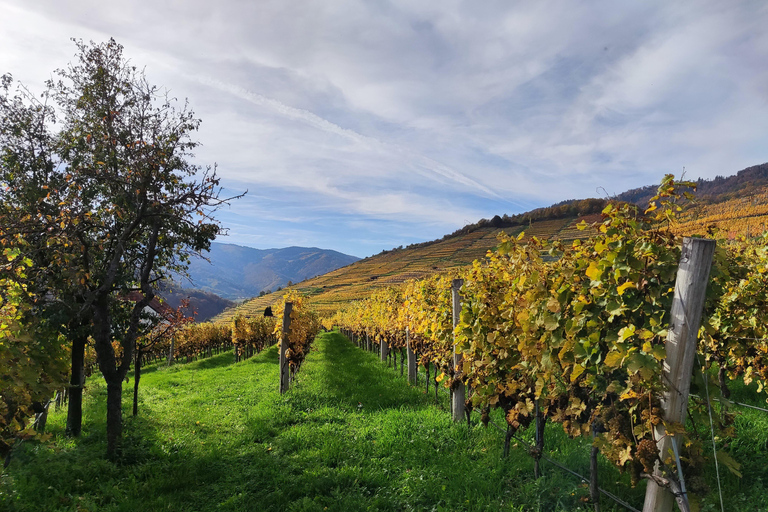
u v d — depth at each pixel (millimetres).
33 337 4934
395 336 12969
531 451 4242
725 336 5625
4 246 5164
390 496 4250
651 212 3041
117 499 4512
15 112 6168
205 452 5844
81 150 6195
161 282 7164
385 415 7066
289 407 8039
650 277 2902
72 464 5223
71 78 6168
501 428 5641
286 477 4859
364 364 14078
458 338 5895
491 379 5012
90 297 5559
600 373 3309
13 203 6102
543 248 4410
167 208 6008
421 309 9195
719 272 2678
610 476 4090
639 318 3119
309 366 14344
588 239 3648
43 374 5230
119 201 5797
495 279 5504
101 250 6117
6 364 4105
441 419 6336
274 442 6184
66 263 5574
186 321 8461
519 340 4457
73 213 5684
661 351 2672
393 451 5363
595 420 3592
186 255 7328
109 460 5559
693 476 2686
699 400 2893
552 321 3715
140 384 13273
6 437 4285
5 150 6078
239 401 9383
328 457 5305
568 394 3756
